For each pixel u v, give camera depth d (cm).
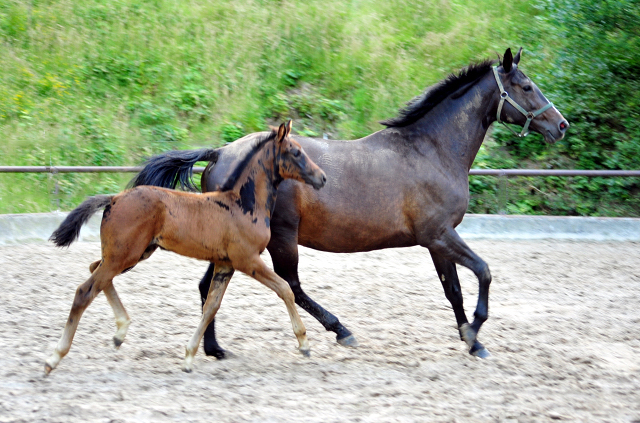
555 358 693
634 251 1266
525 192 1493
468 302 923
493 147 1608
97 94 1638
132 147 1519
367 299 923
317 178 630
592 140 1619
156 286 948
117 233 564
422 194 690
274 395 550
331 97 1712
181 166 650
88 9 1838
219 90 1688
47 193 1338
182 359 651
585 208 1490
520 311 883
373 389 576
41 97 1594
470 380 615
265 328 773
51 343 676
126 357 646
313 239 684
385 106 1667
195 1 1938
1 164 1395
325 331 773
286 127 620
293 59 1784
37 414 479
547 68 1702
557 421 507
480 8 1997
